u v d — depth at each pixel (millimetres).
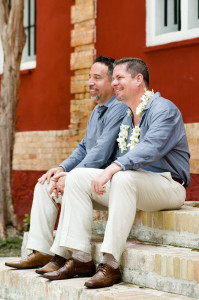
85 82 8031
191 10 6672
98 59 4691
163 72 6867
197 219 3842
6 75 7707
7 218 7594
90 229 3951
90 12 7906
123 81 4172
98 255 4160
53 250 4043
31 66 9234
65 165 4723
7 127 7695
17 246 7082
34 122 9062
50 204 4359
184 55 6621
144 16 7152
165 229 4070
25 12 9547
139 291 3586
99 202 4074
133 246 3994
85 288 3666
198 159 6367
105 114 4672
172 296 3439
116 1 7547
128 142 4359
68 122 8398
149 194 3928
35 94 9047
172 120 4035
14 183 9422
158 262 3645
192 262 3426
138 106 4152
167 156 4148
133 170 3871
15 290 4309
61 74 8516
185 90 6602
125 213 3730
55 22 8641
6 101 7703
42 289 3988
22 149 9258
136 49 7254
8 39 7680
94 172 3930
